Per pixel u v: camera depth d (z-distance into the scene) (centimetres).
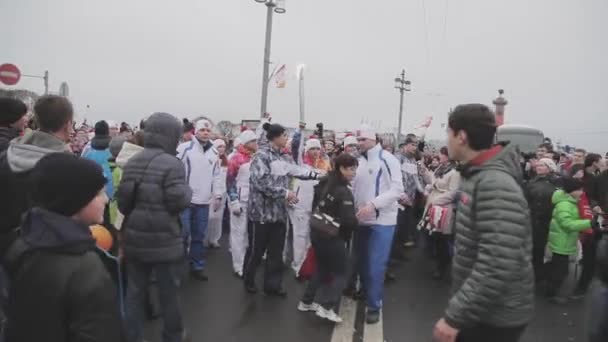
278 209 567
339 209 484
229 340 452
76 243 176
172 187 365
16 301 174
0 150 338
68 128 338
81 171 182
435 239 728
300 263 683
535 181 709
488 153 234
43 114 324
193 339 450
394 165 513
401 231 814
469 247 232
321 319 515
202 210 634
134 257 366
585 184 614
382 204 489
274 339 459
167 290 377
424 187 938
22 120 367
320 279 520
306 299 532
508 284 214
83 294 170
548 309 594
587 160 713
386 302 601
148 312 489
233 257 675
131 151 505
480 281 216
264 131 702
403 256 830
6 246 273
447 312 228
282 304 558
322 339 464
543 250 694
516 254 214
